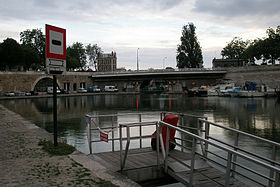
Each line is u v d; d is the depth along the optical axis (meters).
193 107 31.94
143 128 16.16
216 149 11.28
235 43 113.62
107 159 7.36
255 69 70.12
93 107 33.34
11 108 32.41
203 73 76.94
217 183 5.35
